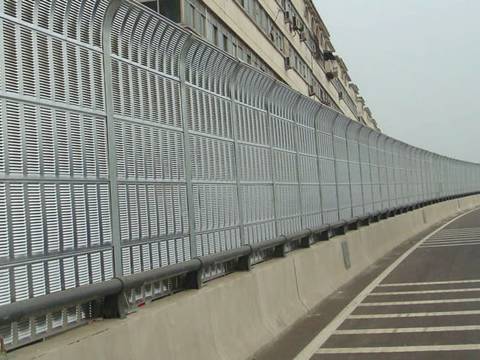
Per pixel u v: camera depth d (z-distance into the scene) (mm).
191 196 7113
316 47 58062
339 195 15922
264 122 10398
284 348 8227
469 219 35781
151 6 24500
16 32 4348
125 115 5762
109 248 5305
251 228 9219
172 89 6863
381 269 16266
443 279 13625
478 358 7227
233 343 7312
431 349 7766
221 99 8453
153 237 6129
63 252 4680
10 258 4129
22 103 4355
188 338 6242
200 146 7559
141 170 5992
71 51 4984
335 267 13633
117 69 5695
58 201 4672
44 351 4191
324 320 9992
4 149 4148
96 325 5070
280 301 9594
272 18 40875
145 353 5363
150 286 6207
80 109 5035
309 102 13258
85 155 5059
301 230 11953
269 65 39125
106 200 5324
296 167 12195
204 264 7012
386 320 9703
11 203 4180
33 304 4121
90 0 5207
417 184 32344
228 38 30922
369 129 20547
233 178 8656
